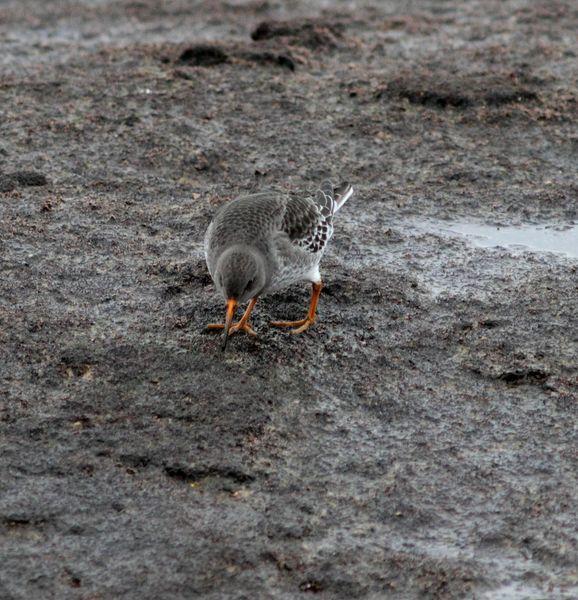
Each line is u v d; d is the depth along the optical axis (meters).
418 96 19.20
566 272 14.27
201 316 12.84
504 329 12.84
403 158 17.45
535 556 9.47
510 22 23.75
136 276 13.68
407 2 25.23
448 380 11.86
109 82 19.56
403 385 11.74
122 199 15.77
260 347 12.24
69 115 18.22
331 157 17.36
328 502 10.00
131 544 9.38
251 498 10.00
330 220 13.02
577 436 10.98
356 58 21.30
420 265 14.37
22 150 17.02
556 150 17.80
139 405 11.12
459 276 14.11
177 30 22.91
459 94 19.12
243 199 12.69
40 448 10.46
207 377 11.64
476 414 11.31
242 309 13.05
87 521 9.60
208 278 13.63
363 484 10.25
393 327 12.81
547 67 20.89
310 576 9.14
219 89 19.45
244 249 11.77
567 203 16.27
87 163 16.77
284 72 20.38
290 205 12.52
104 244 14.45
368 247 14.77
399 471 10.44
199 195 16.02
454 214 15.91
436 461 10.59
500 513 9.94
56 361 11.80
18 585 8.88
